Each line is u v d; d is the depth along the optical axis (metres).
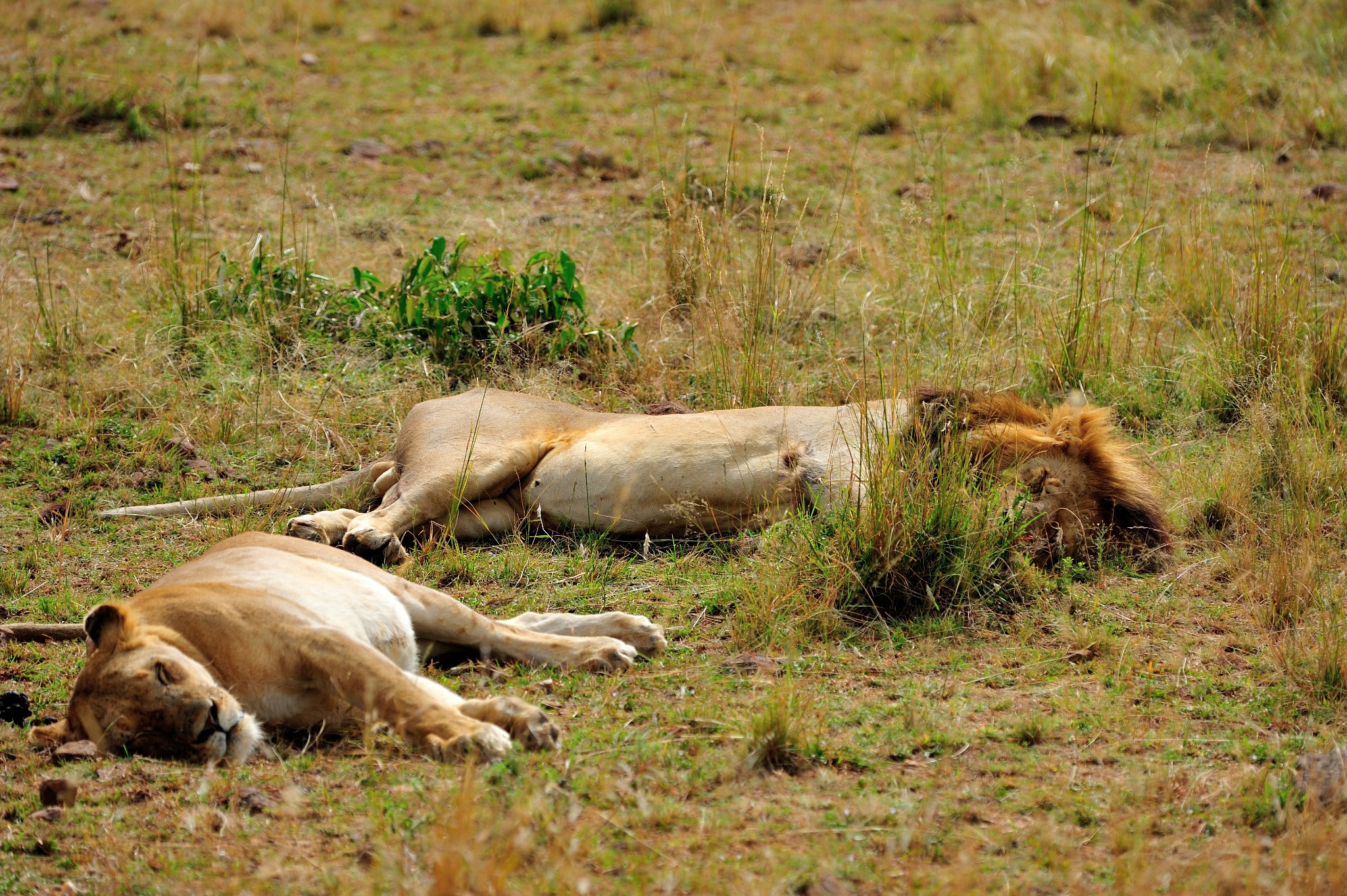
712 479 10.54
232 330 14.09
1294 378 12.40
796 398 12.78
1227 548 10.15
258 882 5.77
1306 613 8.87
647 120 22.58
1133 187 18.31
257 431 12.77
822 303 15.12
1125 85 22.28
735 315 14.07
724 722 7.31
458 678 8.25
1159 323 13.88
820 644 8.74
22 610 9.55
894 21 27.36
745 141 21.34
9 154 20.81
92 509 11.35
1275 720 7.54
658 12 27.88
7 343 13.84
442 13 28.41
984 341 13.84
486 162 20.97
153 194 19.31
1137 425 12.63
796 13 28.52
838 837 6.18
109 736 6.79
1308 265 15.53
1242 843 6.09
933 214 17.33
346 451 12.43
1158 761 7.04
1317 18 23.55
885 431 9.84
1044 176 19.58
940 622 9.01
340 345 14.11
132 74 23.52
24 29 26.22
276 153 21.23
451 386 13.54
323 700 7.39
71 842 6.18
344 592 7.93
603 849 6.01
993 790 6.70
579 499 10.72
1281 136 20.56
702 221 15.58
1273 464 11.12
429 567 10.16
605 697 7.80
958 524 9.34
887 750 7.12
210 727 6.76
